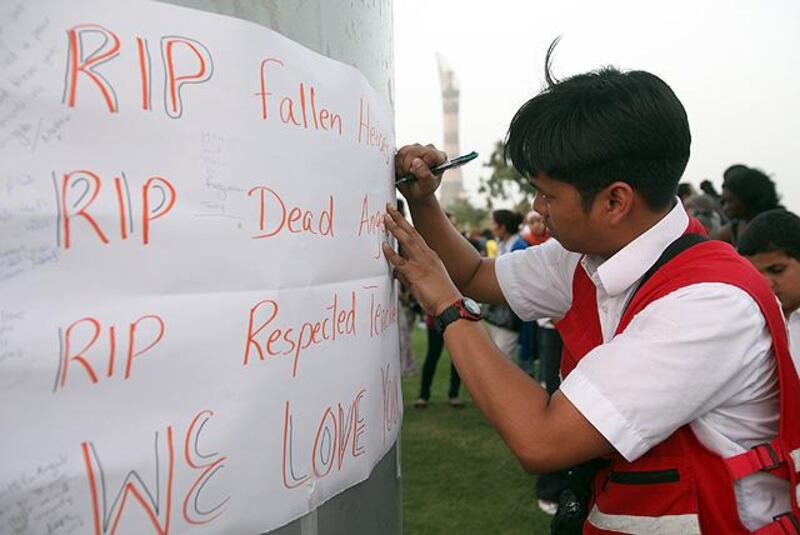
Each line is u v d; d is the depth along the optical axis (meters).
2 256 0.68
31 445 0.70
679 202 1.28
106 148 0.74
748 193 3.60
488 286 1.64
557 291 1.55
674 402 1.06
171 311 0.78
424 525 3.18
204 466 0.82
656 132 1.10
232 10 0.85
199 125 0.81
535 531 3.12
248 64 0.86
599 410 1.06
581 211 1.16
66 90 0.71
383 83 1.22
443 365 7.42
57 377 0.71
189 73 0.80
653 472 1.16
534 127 1.15
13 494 0.69
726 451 1.14
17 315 0.69
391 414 1.24
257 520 0.89
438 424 4.84
